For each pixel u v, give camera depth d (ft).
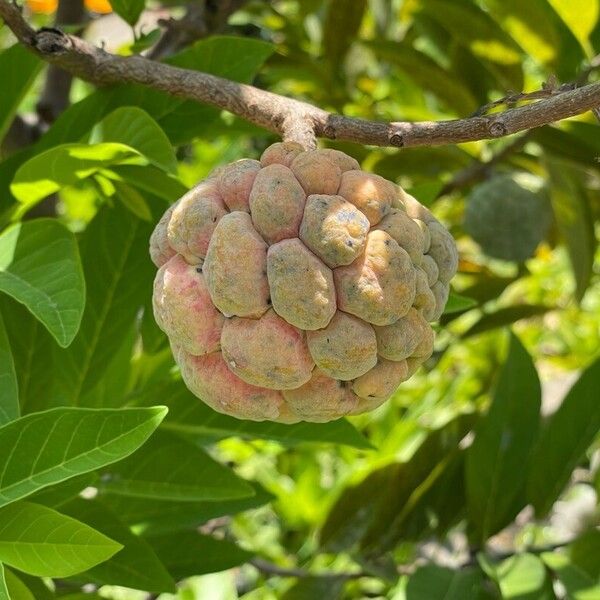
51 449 2.05
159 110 2.44
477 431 2.69
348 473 3.54
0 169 2.46
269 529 4.16
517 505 2.70
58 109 2.92
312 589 2.75
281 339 2.05
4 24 2.35
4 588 1.98
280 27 3.40
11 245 2.20
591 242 3.01
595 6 2.70
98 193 2.53
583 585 2.52
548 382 4.69
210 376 2.10
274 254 2.03
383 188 2.09
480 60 2.87
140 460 2.37
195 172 4.17
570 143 2.83
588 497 3.71
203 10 2.81
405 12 3.47
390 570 2.72
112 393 2.60
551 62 2.82
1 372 2.16
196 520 2.54
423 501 2.82
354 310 2.05
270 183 2.05
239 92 2.25
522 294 4.57
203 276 2.08
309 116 2.20
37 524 2.08
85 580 2.42
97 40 3.52
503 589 2.48
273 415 2.12
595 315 4.79
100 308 2.49
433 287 2.14
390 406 3.83
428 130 2.14
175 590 2.36
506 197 2.97
